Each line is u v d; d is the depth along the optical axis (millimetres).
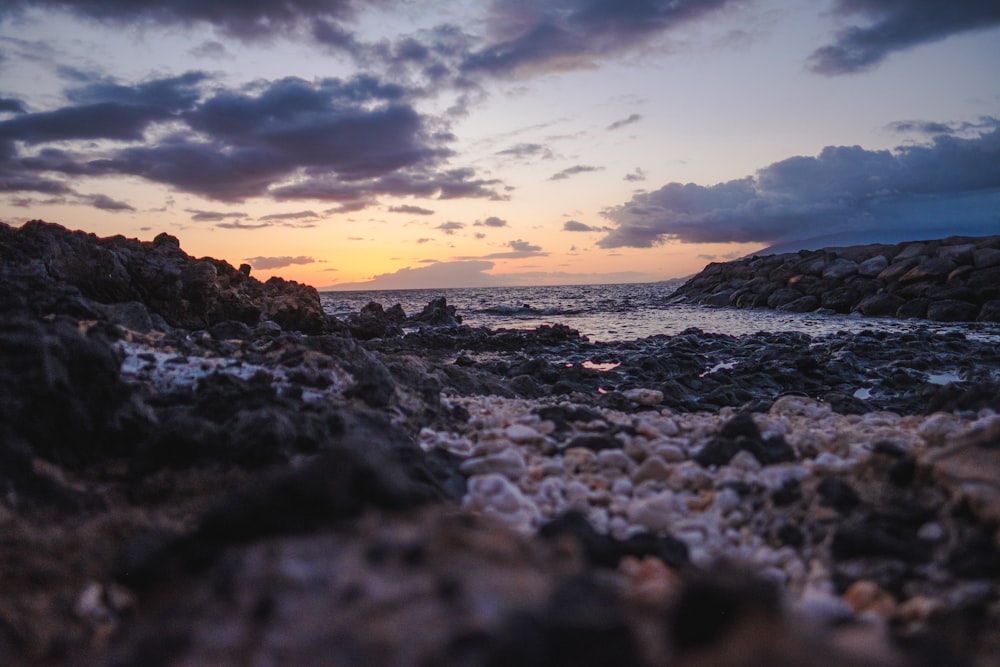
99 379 1283
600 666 594
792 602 895
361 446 973
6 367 1190
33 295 1928
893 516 1048
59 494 1063
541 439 1666
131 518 1048
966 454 1070
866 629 667
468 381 2875
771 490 1284
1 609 800
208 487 1180
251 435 1264
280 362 1917
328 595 695
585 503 1268
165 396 1561
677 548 1048
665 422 1864
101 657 708
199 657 644
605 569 943
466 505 1170
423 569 728
